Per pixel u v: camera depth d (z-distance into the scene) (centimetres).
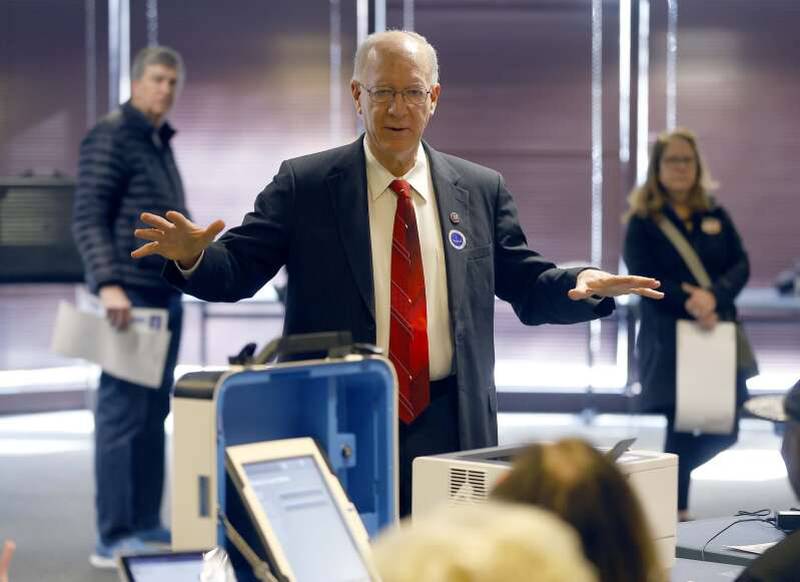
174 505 230
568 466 148
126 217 598
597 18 1077
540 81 1082
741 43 1062
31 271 654
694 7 1066
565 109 1084
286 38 1088
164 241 306
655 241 645
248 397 248
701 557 318
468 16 1084
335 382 253
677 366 627
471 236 348
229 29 1086
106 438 612
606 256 1085
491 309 349
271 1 1086
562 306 339
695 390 625
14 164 1057
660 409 641
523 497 147
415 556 107
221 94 1091
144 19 1081
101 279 591
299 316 342
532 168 1086
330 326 338
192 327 1098
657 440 980
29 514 734
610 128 1081
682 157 648
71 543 665
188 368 1096
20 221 655
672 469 282
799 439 239
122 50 1078
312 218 343
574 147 1084
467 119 1088
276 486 234
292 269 345
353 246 339
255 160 1095
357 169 346
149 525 625
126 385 608
